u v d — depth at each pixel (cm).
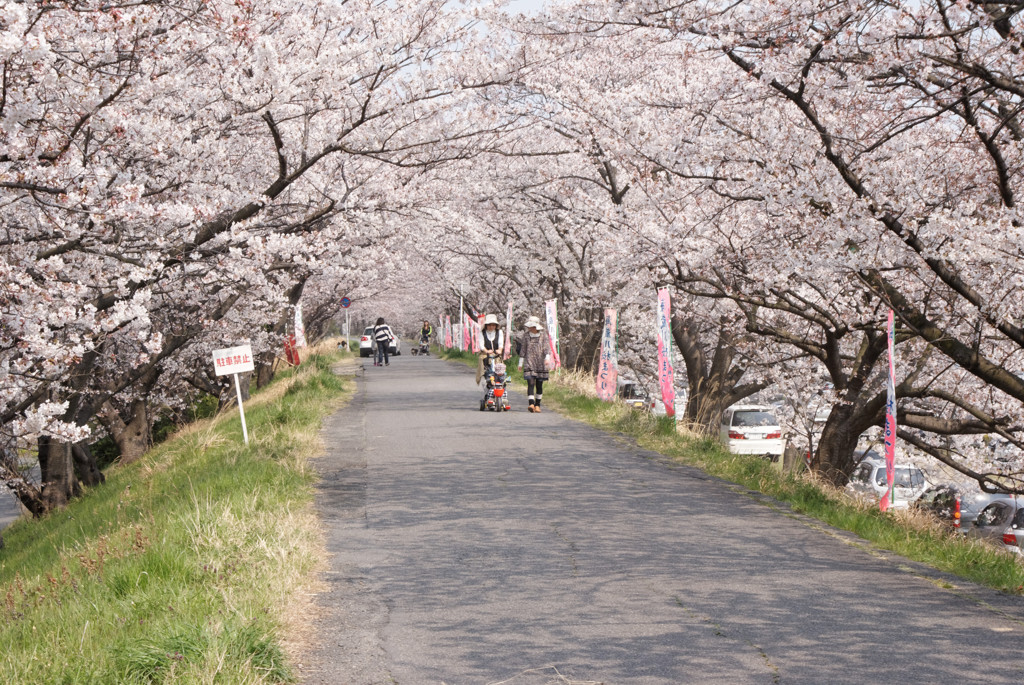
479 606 632
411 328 9912
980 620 605
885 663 517
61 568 784
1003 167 1089
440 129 1398
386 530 870
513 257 3184
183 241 1324
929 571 742
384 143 1355
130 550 745
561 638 562
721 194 1435
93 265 1307
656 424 1553
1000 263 1118
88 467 2042
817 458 1728
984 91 1063
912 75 1042
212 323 1927
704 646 546
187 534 758
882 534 866
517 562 754
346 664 516
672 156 1518
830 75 1080
